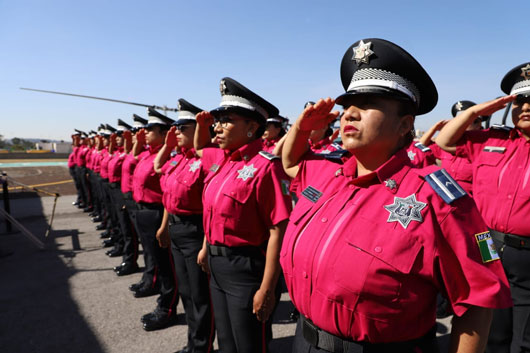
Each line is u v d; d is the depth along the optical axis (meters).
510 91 2.31
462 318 0.99
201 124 2.89
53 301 4.09
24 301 4.09
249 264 2.11
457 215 0.97
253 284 2.12
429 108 1.24
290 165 1.75
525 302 2.17
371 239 1.01
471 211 1.00
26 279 4.78
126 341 3.25
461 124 2.42
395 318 1.00
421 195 1.03
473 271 0.94
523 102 2.13
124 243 5.37
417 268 0.97
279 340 3.26
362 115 1.11
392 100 1.09
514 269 2.19
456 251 0.95
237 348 2.19
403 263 0.97
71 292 4.34
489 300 0.91
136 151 4.54
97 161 7.95
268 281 2.01
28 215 9.24
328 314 1.08
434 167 1.10
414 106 1.13
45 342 3.24
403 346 1.05
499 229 2.26
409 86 1.12
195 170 2.74
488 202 2.33
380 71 1.11
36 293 4.31
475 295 0.94
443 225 0.97
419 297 1.00
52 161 29.20
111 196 5.57
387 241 0.99
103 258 5.68
